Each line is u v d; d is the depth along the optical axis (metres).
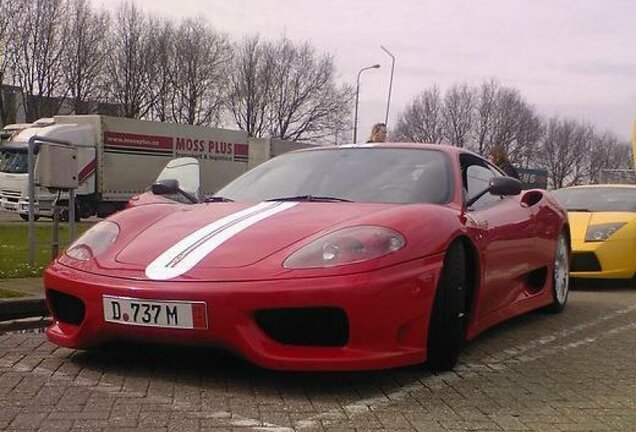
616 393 3.37
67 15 47.66
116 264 3.36
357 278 3.06
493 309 4.32
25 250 9.40
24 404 2.99
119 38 51.88
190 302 3.05
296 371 3.19
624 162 74.62
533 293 5.11
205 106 57.06
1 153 21.94
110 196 23.61
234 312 3.02
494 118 63.22
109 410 2.92
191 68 55.28
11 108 46.03
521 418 2.95
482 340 4.54
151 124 24.89
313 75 62.78
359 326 3.06
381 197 3.99
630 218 7.64
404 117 63.03
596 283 7.88
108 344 3.43
